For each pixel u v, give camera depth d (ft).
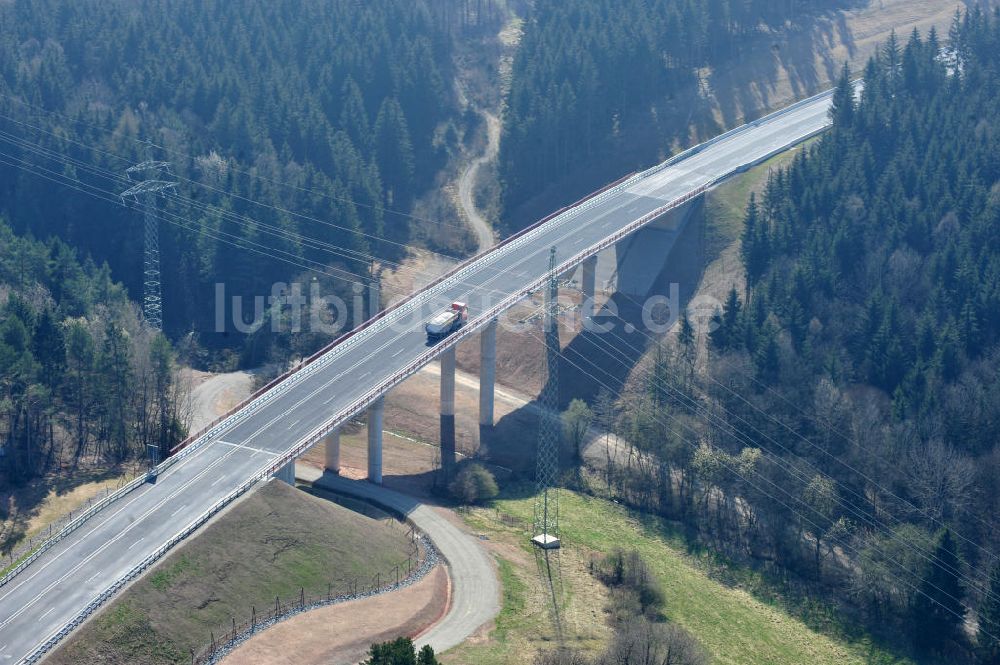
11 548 575.79
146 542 524.93
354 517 579.89
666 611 583.58
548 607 551.18
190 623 485.15
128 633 470.80
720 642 568.41
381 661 422.00
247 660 472.44
